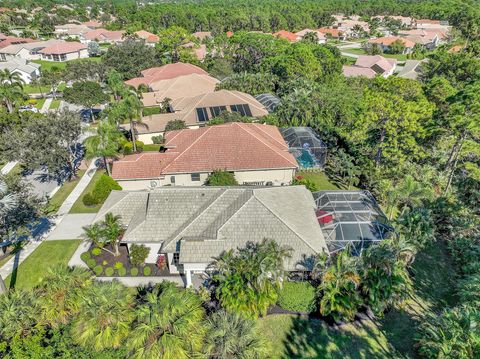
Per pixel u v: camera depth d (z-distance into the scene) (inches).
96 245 1363.2
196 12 6953.7
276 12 7180.1
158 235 1227.9
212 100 2477.9
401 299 1074.1
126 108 2069.4
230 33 6318.9
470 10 5585.6
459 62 3137.3
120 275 1217.4
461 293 1114.1
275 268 994.1
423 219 1254.9
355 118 2039.9
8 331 861.2
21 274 1243.8
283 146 1889.8
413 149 1788.9
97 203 1659.7
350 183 1827.0
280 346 979.9
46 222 1549.0
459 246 1366.9
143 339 817.5
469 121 1582.2
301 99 2322.8
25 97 3024.1
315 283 1118.4
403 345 1002.7
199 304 965.2
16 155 1691.7
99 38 6343.5
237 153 1736.0
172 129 2256.4
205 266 1115.9
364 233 1247.5
